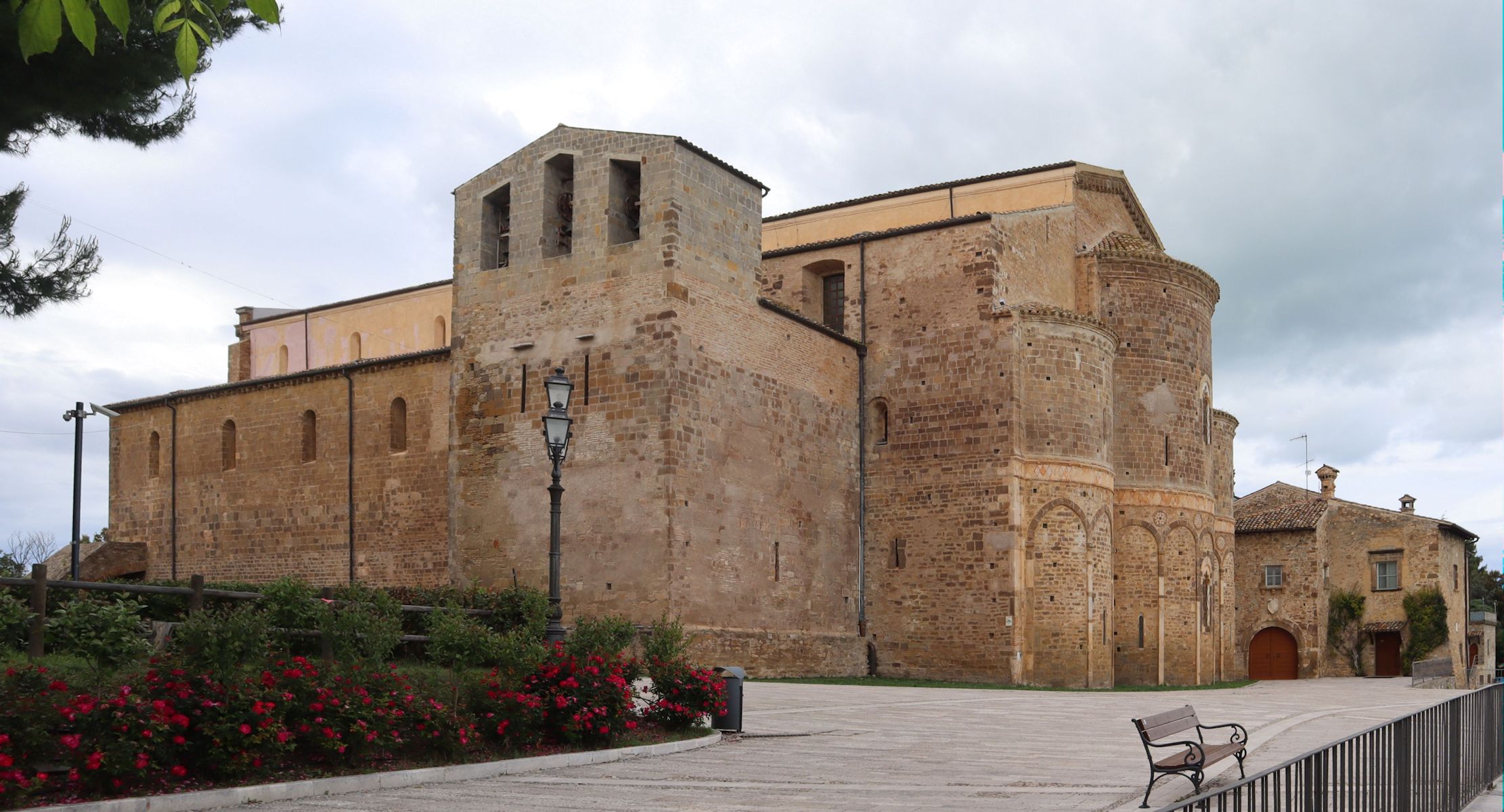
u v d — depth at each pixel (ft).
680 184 121.90
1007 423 137.28
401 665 67.36
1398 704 117.60
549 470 125.18
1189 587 153.28
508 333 130.52
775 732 74.95
